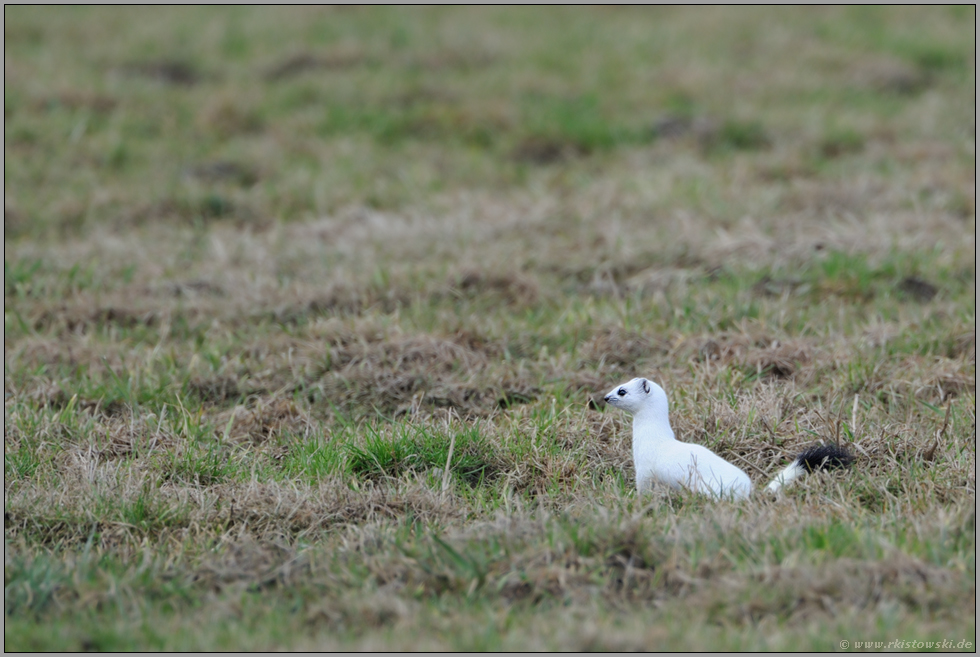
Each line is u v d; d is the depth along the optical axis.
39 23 25.28
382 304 12.74
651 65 22.97
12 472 9.00
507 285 13.22
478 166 18.42
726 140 19.28
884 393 10.22
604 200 16.14
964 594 6.69
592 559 7.15
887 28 25.34
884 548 7.04
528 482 8.91
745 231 14.50
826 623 6.44
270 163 18.36
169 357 11.37
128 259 14.57
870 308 12.27
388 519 8.22
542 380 10.64
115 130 19.28
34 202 16.62
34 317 12.52
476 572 7.16
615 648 6.28
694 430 9.46
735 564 7.04
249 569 7.45
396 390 10.59
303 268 13.97
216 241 14.71
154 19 26.16
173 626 6.77
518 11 27.53
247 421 10.18
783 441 9.29
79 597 7.17
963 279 13.09
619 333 11.50
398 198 17.05
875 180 16.53
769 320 11.83
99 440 9.77
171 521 8.23
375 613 6.82
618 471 9.10
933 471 8.57
